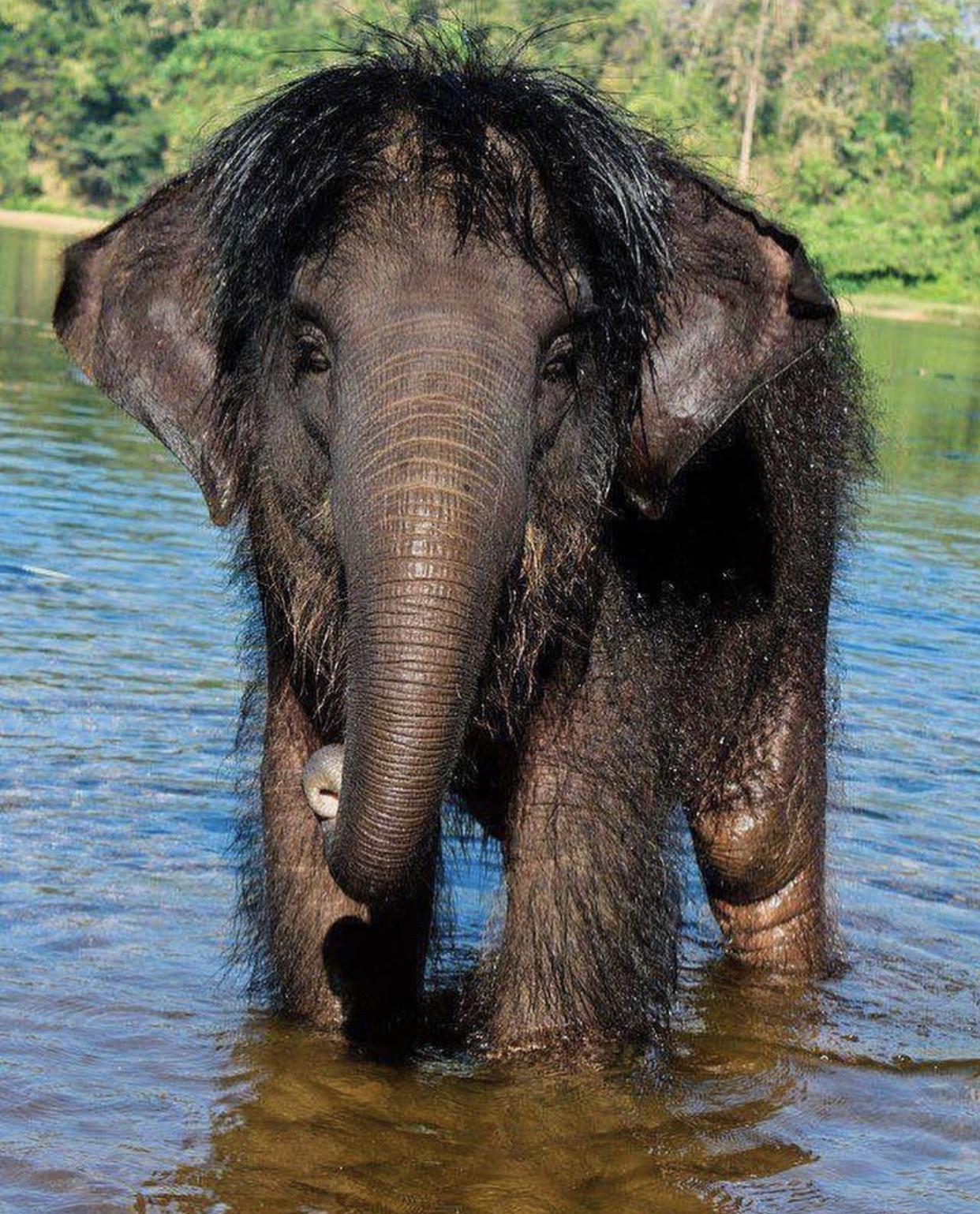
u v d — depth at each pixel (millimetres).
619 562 5617
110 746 8641
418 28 5574
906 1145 5422
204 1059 5625
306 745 5727
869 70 92375
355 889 4387
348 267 4688
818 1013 6617
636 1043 5750
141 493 15797
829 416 6781
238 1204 4727
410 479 4348
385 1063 5727
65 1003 5949
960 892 7777
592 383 5074
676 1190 5000
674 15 83062
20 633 10523
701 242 5258
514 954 5645
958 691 10820
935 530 16703
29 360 26781
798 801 6844
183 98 94000
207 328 5254
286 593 5340
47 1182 4738
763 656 6551
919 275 73188
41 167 101500
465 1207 4824
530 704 5531
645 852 5707
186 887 7086
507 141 4832
